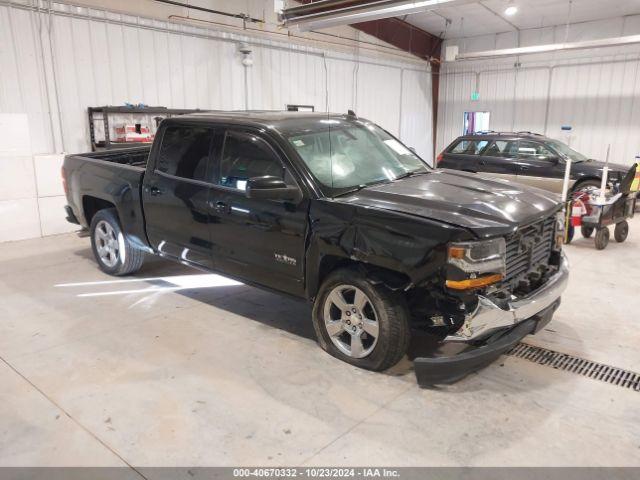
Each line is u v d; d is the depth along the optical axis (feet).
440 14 40.01
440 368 9.17
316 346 11.71
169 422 8.82
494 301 9.13
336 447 8.16
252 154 11.80
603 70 40.27
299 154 11.18
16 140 21.63
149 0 26.81
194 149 13.00
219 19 30.48
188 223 13.12
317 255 10.55
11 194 21.72
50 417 8.97
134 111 25.84
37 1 22.74
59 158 22.88
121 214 15.07
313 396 9.64
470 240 8.79
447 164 33.30
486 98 47.65
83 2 24.23
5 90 22.38
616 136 40.50
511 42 45.21
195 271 17.37
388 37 43.62
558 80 42.78
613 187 23.26
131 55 26.53
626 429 8.67
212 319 13.30
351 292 10.63
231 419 8.91
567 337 12.32
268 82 34.30
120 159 18.62
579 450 8.11
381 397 9.61
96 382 10.16
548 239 11.25
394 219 9.45
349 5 24.48
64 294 15.16
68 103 24.50
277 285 11.66
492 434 8.51
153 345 11.80
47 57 23.45
